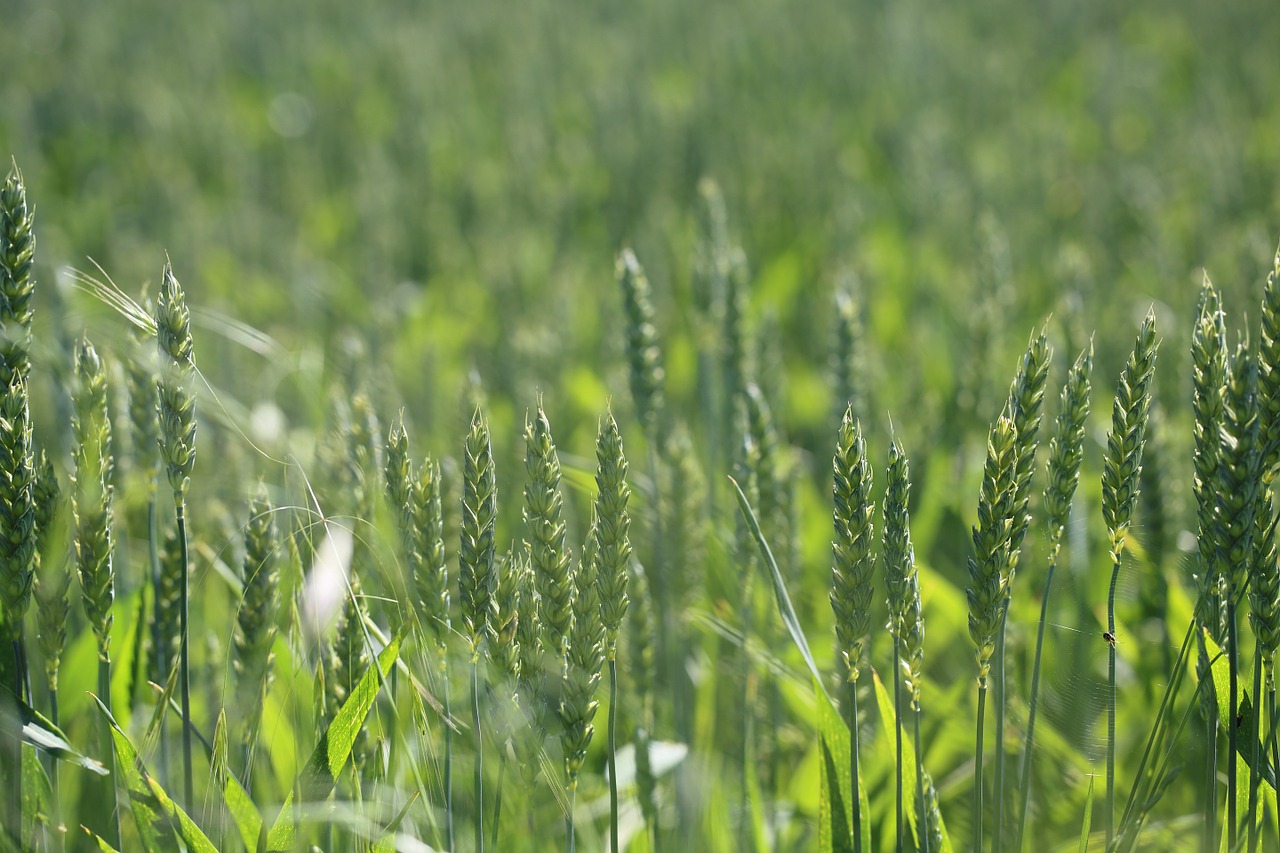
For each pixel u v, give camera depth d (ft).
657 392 9.62
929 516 11.87
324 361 11.39
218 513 9.46
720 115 27.37
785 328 19.21
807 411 16.21
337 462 8.19
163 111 28.73
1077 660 7.45
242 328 9.09
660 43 37.11
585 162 25.82
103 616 5.99
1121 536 5.51
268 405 11.98
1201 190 21.74
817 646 10.43
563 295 16.16
